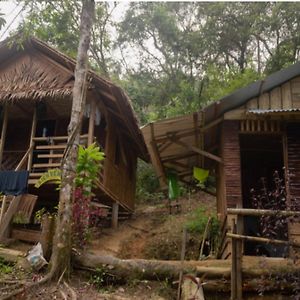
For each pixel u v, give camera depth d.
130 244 11.09
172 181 10.52
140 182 18.94
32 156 11.77
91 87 11.05
